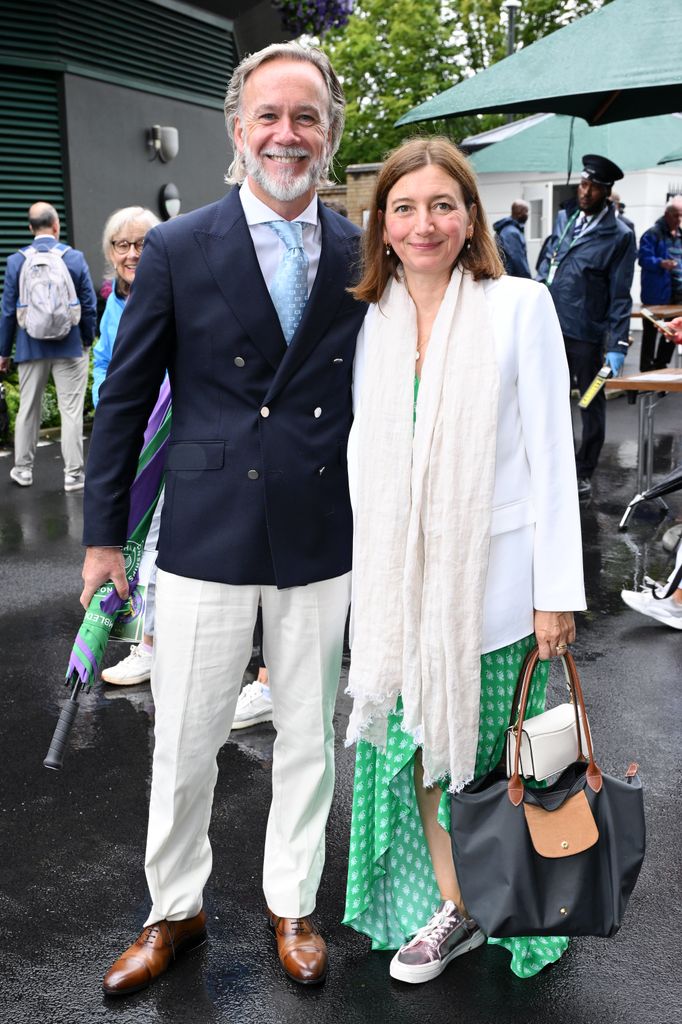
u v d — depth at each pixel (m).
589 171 6.84
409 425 2.28
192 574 2.32
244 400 2.29
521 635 2.33
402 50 34.03
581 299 7.00
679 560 4.68
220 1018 2.36
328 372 2.35
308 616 2.41
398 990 2.45
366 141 34.09
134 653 4.33
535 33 32.50
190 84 12.33
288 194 2.20
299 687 2.46
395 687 2.33
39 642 4.79
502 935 2.22
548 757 2.27
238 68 2.27
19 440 7.77
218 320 2.24
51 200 10.39
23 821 3.24
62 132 10.31
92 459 2.34
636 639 4.70
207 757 2.44
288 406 2.31
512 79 5.19
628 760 3.53
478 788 2.31
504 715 2.41
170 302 2.25
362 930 2.57
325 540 2.39
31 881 2.91
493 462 2.22
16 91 9.97
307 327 2.28
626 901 2.26
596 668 4.37
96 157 10.70
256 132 2.19
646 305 10.94
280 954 2.52
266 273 2.27
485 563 2.24
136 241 4.18
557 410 2.28
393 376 2.29
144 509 2.52
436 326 2.26
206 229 2.24
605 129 10.27
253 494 2.29
